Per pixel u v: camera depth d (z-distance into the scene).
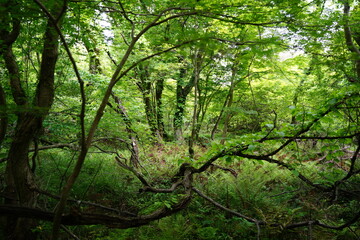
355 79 2.75
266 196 4.21
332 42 2.95
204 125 10.84
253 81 6.93
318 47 2.68
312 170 4.75
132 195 4.21
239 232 3.30
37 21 2.28
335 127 4.46
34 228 2.67
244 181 4.40
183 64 6.13
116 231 3.17
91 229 3.18
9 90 3.13
